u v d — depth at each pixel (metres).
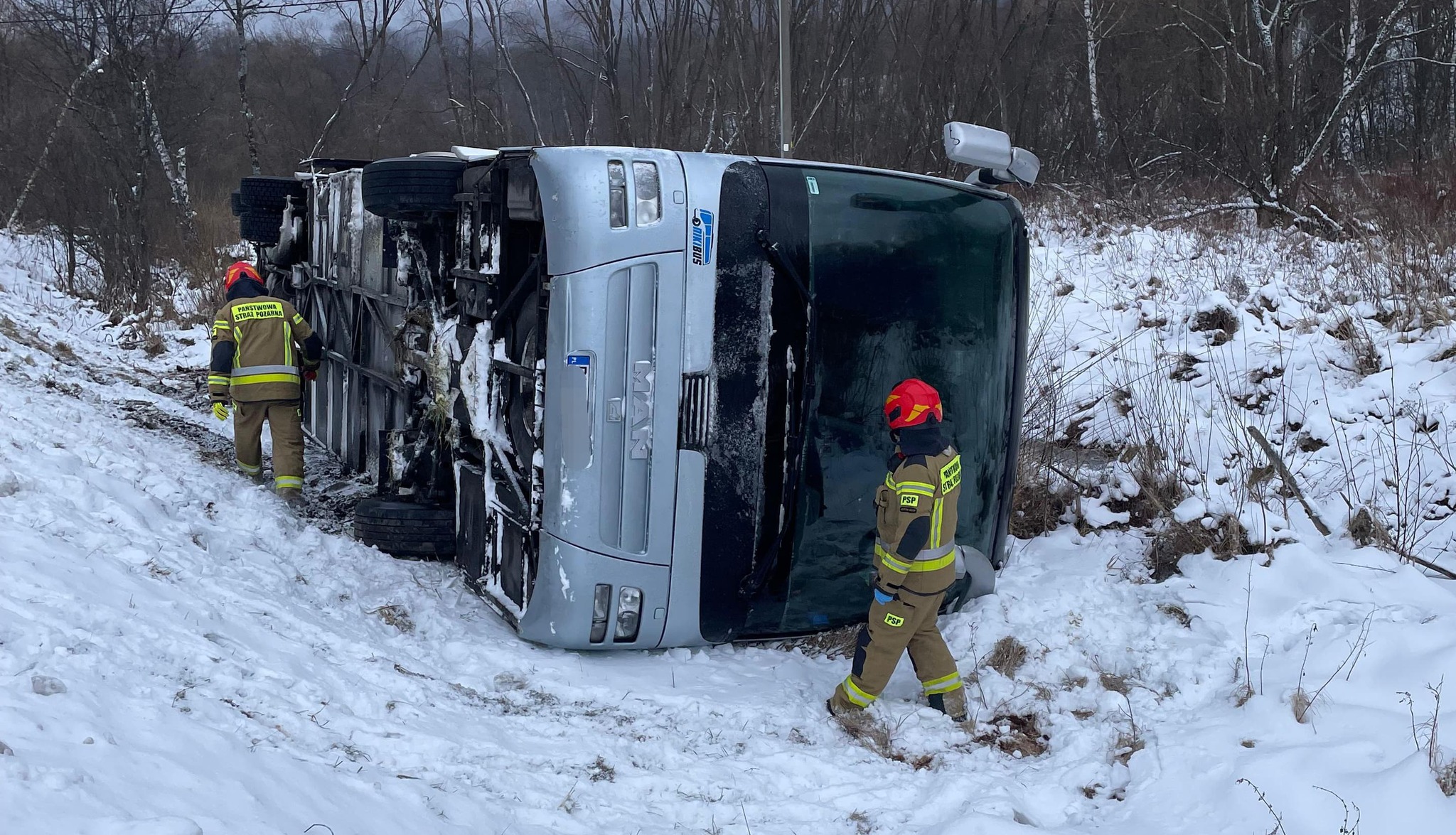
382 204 5.90
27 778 2.54
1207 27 18.48
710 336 4.88
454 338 5.80
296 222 9.56
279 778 3.14
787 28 8.12
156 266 18.27
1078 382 9.05
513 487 5.34
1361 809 3.62
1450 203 12.02
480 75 17.78
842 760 4.32
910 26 17.22
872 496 5.22
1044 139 18.30
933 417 4.57
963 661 5.13
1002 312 5.50
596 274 4.71
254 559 5.62
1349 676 4.57
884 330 5.17
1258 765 3.92
